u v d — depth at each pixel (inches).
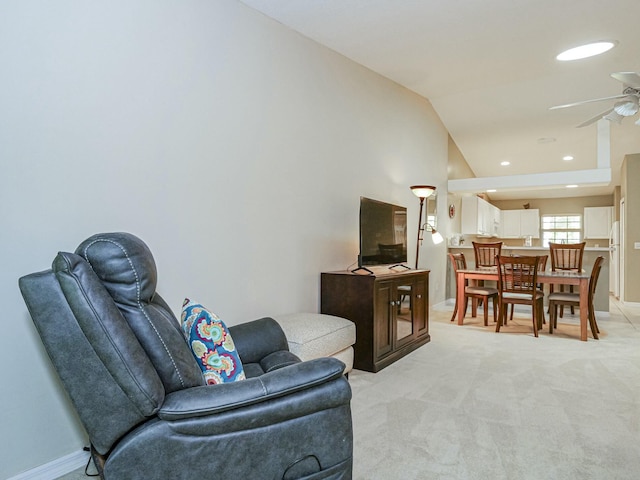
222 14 104.4
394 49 146.1
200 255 98.2
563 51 148.0
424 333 163.9
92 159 77.1
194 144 96.6
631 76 122.6
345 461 57.7
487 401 103.7
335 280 134.8
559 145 271.7
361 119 165.6
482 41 139.8
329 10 116.9
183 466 49.1
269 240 118.6
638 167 261.1
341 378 58.0
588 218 390.9
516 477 70.5
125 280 49.9
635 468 73.6
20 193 67.9
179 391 51.0
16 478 68.1
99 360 47.9
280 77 123.0
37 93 69.6
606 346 159.3
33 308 48.4
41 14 70.1
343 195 153.6
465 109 234.8
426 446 80.7
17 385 68.3
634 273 262.1
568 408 99.7
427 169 231.8
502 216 422.6
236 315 107.8
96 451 51.6
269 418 52.1
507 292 183.2
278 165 122.1
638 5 117.1
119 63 81.4
